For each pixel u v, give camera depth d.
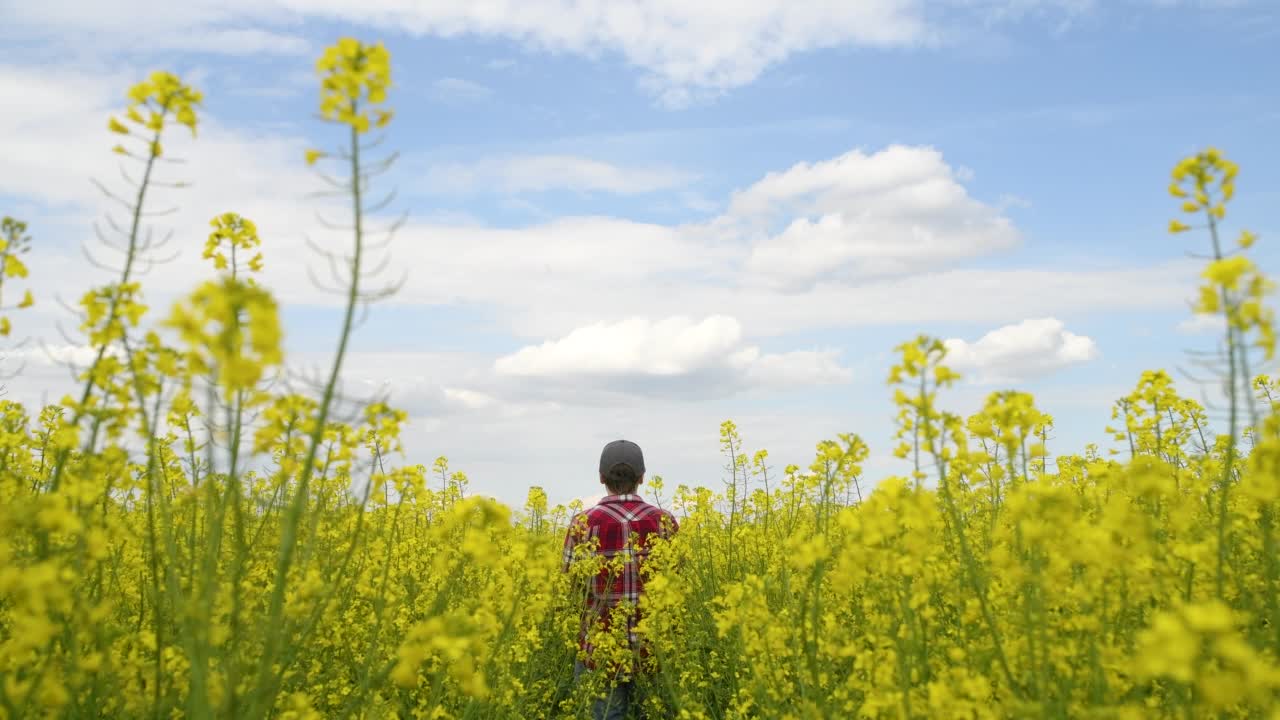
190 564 3.32
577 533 5.77
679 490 7.27
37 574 2.25
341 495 4.95
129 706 3.01
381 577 4.29
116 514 4.17
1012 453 3.21
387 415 3.19
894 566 2.95
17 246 2.83
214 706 2.70
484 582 4.90
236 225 3.37
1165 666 1.86
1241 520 3.51
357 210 2.51
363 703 3.66
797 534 3.57
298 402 2.79
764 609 3.84
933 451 2.97
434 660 4.08
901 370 3.02
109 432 2.77
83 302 2.70
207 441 2.70
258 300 2.09
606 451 5.99
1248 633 3.14
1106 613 2.96
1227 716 2.59
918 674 3.21
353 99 2.58
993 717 2.86
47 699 2.50
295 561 3.69
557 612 5.79
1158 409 4.23
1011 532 3.27
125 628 3.49
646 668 5.52
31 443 3.62
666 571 5.25
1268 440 2.44
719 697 5.07
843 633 3.71
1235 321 2.50
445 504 7.06
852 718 3.54
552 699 5.54
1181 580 3.27
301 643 3.27
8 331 2.81
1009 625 3.34
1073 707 2.78
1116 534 2.67
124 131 2.80
